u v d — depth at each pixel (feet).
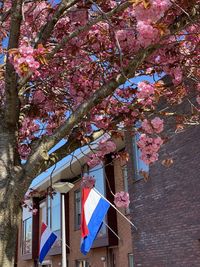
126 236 52.11
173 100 21.24
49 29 16.60
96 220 42.37
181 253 36.81
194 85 20.72
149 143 17.42
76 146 16.29
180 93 20.59
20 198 14.08
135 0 12.14
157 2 12.51
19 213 14.24
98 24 18.83
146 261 41.81
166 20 14.80
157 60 18.02
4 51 20.76
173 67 18.01
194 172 36.32
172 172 39.17
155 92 16.70
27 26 20.56
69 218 71.92
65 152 15.90
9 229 13.61
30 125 22.88
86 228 41.91
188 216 36.50
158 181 41.16
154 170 41.91
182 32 17.85
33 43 17.37
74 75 20.59
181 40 17.04
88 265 62.59
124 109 18.24
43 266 86.33
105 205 43.09
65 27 19.13
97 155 22.06
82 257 64.75
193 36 17.62
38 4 20.24
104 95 14.80
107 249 56.80
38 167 14.28
